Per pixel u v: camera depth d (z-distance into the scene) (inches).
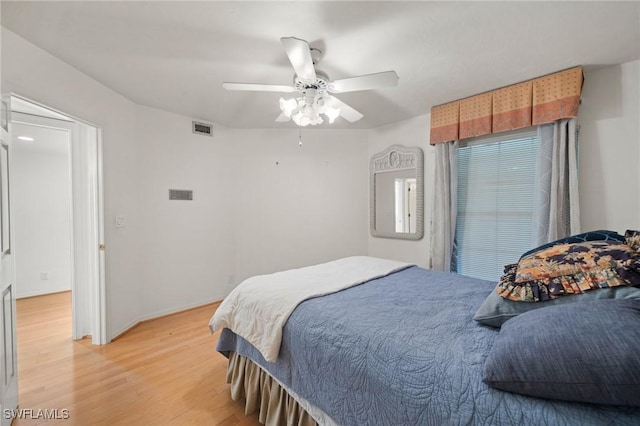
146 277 113.0
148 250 113.3
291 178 144.6
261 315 59.1
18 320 114.3
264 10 57.6
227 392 69.5
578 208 81.3
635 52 72.6
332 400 43.8
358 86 69.1
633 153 77.1
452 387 32.6
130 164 105.7
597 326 28.3
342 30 64.0
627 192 78.0
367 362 40.3
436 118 111.8
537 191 90.0
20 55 65.8
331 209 146.3
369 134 145.7
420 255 126.1
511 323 36.9
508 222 101.0
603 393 25.3
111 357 85.3
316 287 66.4
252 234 142.5
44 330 104.5
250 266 142.6
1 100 58.9
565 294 39.4
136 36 66.4
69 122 94.3
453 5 56.2
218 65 79.9
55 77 75.1
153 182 114.3
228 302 68.7
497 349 32.3
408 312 51.6
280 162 144.0
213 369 79.2
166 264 118.9
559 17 59.5
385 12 58.2
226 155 137.8
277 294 62.4
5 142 59.7
